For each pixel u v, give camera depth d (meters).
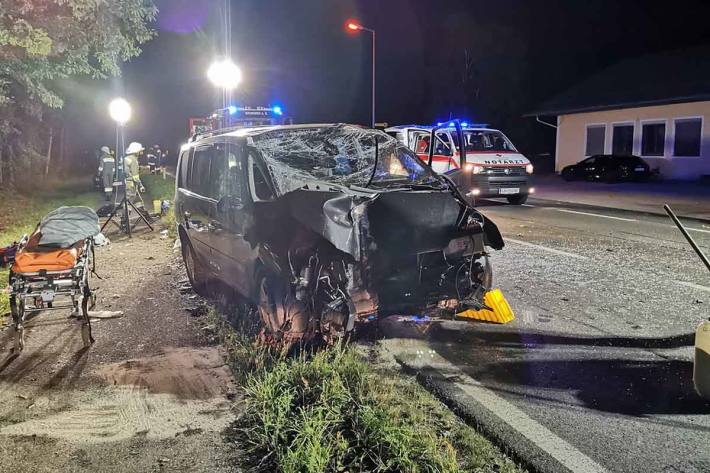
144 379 4.92
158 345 5.77
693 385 4.74
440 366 5.18
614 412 4.33
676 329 6.04
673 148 25.84
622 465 3.65
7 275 8.12
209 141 7.30
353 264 5.12
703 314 6.51
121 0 12.18
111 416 4.31
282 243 5.16
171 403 4.50
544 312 6.64
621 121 28.14
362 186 6.09
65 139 34.72
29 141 23.61
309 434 3.63
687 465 3.65
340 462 3.50
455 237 5.56
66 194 22.09
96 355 5.54
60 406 4.49
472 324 6.25
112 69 13.14
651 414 4.30
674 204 16.95
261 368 4.85
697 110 24.62
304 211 5.01
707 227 12.66
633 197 19.14
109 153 17.61
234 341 5.62
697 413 4.30
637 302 6.98
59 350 5.67
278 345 5.29
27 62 12.68
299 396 4.27
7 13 10.38
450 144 16.44
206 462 3.69
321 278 5.05
